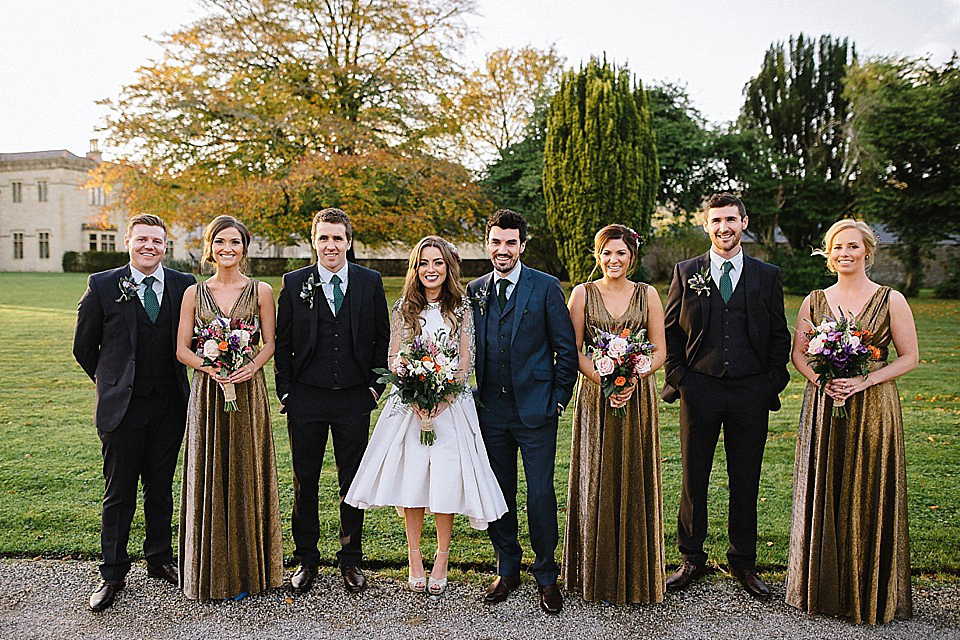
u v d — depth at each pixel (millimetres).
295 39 17656
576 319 3248
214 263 3201
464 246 27125
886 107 16562
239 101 17047
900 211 17000
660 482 3057
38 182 39844
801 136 22031
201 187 17703
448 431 3064
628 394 2918
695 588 3158
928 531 3686
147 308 3090
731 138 19234
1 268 40562
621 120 14523
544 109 19812
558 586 3205
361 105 19234
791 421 6031
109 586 2998
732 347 3111
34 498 4133
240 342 2922
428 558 3461
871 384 2842
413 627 2812
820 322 3086
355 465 3242
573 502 3131
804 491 2955
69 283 24938
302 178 16125
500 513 3035
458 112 19031
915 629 2781
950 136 15766
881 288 3002
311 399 3152
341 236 3152
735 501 3178
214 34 17641
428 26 18969
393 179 17719
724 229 3131
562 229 15273
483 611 2949
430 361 2932
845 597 2871
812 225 20844
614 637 2740
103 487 4324
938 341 10625
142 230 3076
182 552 3035
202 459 2977
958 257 18344
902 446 2875
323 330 3145
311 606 2980
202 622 2834
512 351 3096
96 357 3162
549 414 3080
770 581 3213
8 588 3088
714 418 3158
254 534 3035
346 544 3201
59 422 5906
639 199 14820
